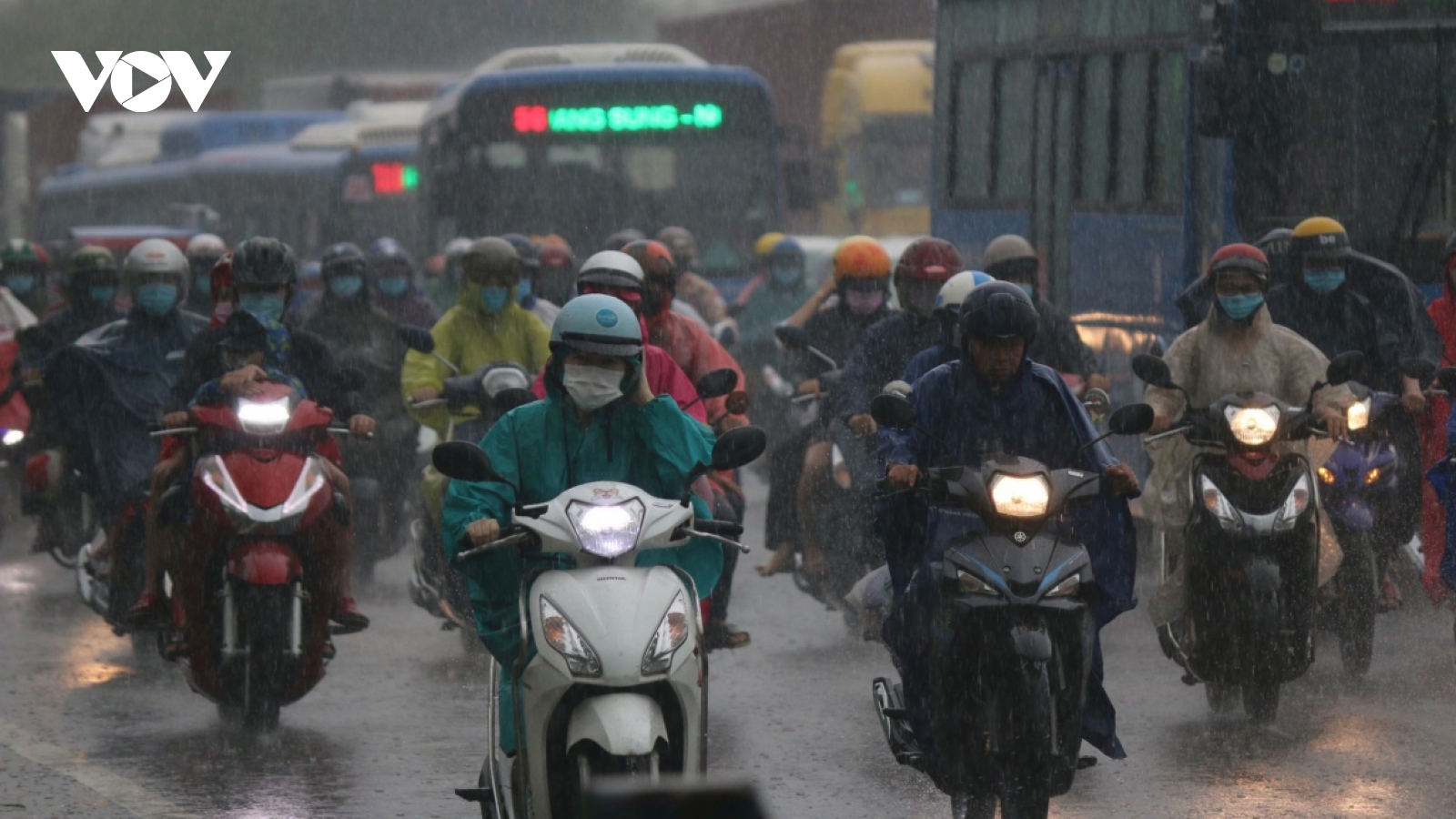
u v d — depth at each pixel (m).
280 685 22.25
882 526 17.83
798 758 21.33
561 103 57.41
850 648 28.23
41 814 19.03
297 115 103.56
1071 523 17.50
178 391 23.66
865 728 22.84
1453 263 28.56
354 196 83.94
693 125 57.75
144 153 111.75
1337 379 21.41
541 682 14.98
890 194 84.81
